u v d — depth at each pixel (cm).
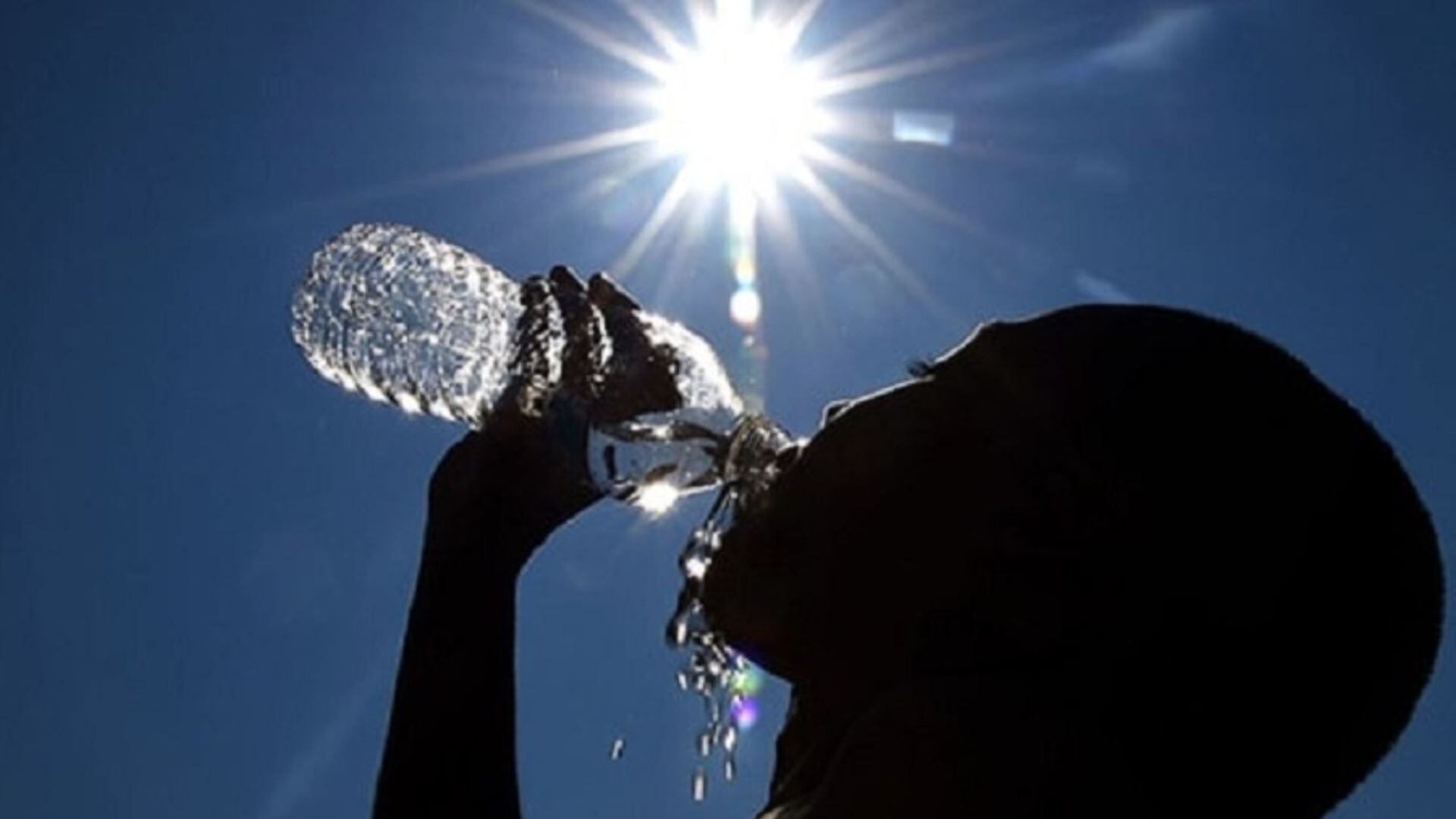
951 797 124
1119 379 140
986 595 139
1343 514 137
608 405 201
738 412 222
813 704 144
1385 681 139
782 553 147
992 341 146
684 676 204
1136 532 136
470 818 165
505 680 171
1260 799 135
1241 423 138
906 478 143
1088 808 125
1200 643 135
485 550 176
